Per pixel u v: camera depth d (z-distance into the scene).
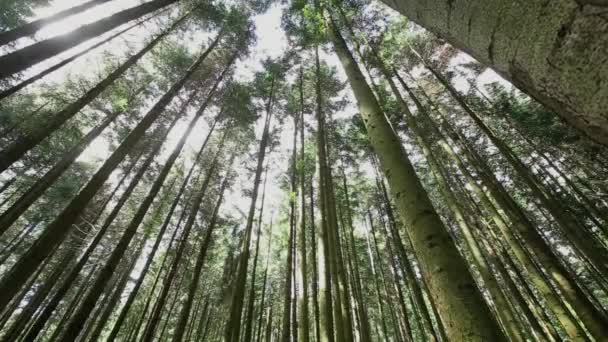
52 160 14.35
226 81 15.16
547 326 9.41
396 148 2.05
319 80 12.45
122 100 12.18
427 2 0.85
